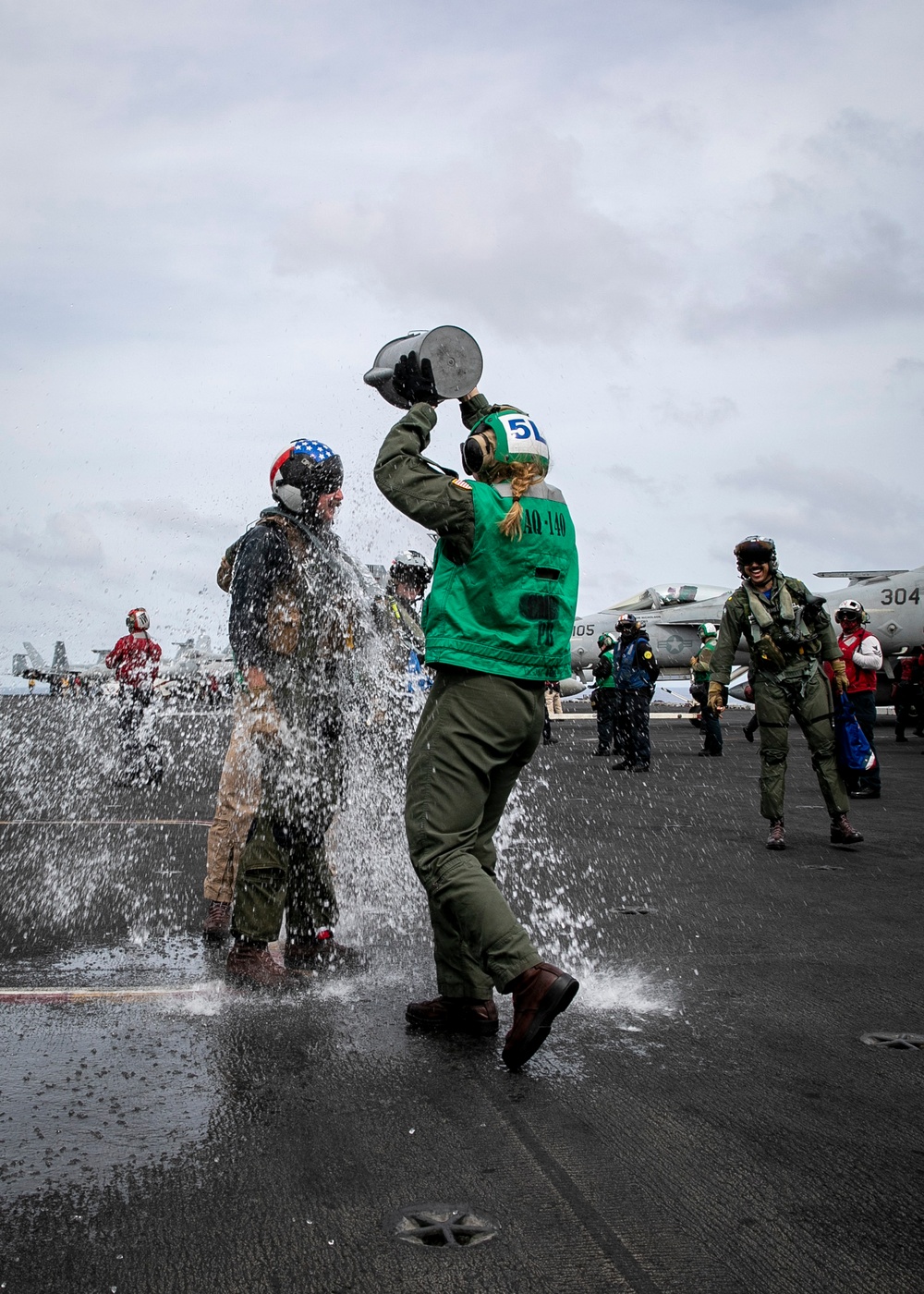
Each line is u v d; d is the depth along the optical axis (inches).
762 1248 70.7
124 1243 70.6
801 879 217.6
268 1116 92.3
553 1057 108.8
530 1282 66.3
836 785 264.5
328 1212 75.1
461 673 113.0
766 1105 95.9
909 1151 86.2
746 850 258.5
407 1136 88.3
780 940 162.2
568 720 1374.3
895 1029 118.7
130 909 182.5
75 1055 107.6
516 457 114.7
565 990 102.1
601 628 1207.6
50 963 145.4
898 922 175.0
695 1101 96.7
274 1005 126.0
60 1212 74.7
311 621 148.0
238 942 141.7
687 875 222.4
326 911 151.1
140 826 296.7
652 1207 76.3
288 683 145.4
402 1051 110.1
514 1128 90.4
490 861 125.0
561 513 119.3
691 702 756.6
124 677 433.1
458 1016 118.4
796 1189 79.4
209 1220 73.8
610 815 335.0
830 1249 70.7
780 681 259.6
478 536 111.6
